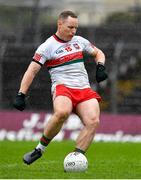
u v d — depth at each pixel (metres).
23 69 58.91
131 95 58.91
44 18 69.69
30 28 65.06
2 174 23.98
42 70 59.28
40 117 55.88
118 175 24.25
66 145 46.28
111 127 55.31
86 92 24.92
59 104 24.39
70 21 24.80
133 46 59.09
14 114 56.19
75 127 54.50
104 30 64.38
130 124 55.47
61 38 25.12
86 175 23.73
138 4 73.69
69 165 24.50
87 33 63.91
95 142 50.56
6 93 58.59
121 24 65.25
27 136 55.50
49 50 24.98
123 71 59.00
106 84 58.25
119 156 37.53
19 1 71.12
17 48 58.97
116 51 58.78
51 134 25.09
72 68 25.05
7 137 55.66
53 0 81.88
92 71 58.94
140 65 59.09
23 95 25.05
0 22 71.75
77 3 69.56
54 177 23.05
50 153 40.00
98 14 71.44
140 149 43.44
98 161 31.78
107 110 58.09
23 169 26.05
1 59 58.62
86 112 24.52
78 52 25.23
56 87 24.94
